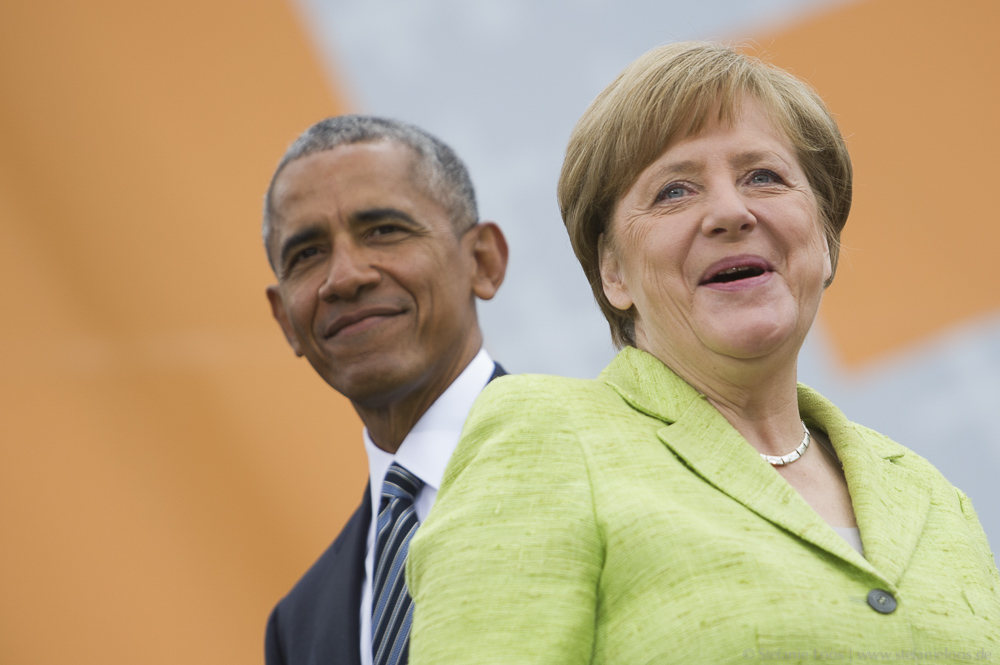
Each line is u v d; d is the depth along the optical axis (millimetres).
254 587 14062
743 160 5555
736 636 4281
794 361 5602
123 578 13742
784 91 5910
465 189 8672
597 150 5785
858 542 5090
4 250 14078
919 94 16016
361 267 7895
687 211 5496
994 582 5523
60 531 13695
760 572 4461
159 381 14273
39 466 13789
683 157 5559
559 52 15328
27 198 14188
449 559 4656
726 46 6004
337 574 8039
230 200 14781
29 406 13875
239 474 14305
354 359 7883
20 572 13516
